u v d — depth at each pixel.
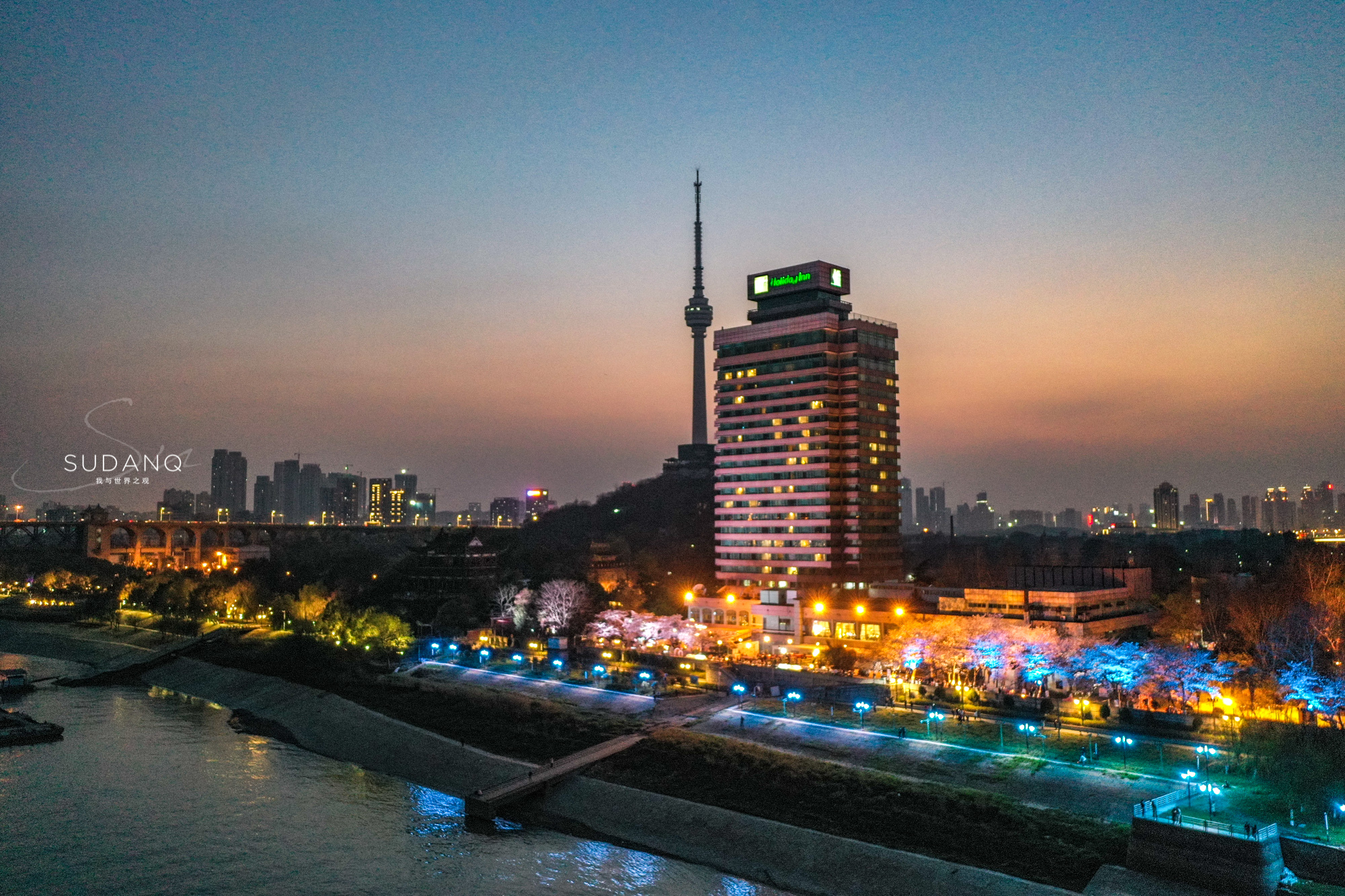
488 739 165.25
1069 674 155.25
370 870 113.38
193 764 159.25
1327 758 107.38
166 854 117.81
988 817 115.38
